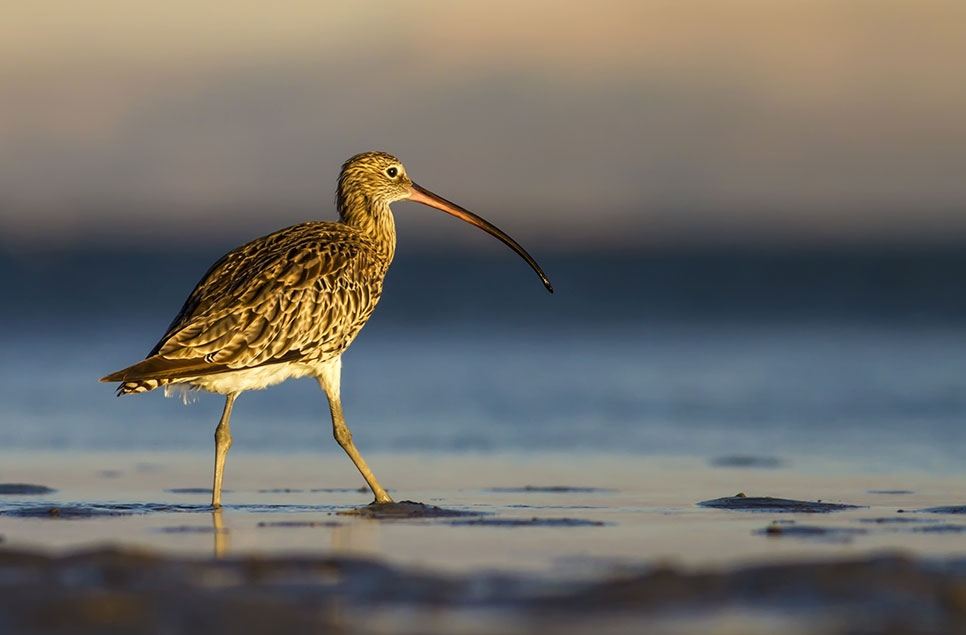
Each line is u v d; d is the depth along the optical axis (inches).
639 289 1844.2
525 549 429.1
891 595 339.0
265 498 584.1
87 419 885.8
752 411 904.9
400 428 847.7
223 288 571.5
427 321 1579.7
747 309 1683.1
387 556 413.7
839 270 1936.5
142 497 582.9
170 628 308.0
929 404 925.2
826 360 1190.3
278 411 927.0
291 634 306.3
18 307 1708.9
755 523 492.1
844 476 650.2
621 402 954.7
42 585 345.1
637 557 410.0
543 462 711.1
